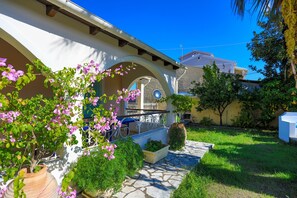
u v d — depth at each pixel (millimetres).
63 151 3459
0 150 2039
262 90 11344
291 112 10422
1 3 2699
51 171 3273
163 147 5887
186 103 7102
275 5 3510
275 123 12430
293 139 8219
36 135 2400
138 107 11469
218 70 13266
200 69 17516
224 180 4430
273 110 11641
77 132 3629
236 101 13516
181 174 4621
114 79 8562
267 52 11852
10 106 2131
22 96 4938
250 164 5551
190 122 14914
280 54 10828
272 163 5617
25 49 3037
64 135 2506
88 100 3018
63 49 3561
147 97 18453
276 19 3771
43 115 2410
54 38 3406
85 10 3504
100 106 3158
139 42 5156
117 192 3527
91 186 3086
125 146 4211
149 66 6484
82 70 3078
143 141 6008
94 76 3088
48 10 3203
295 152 6879
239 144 8094
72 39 3742
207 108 13562
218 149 7199
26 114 2254
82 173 3191
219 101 12820
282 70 11555
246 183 4312
